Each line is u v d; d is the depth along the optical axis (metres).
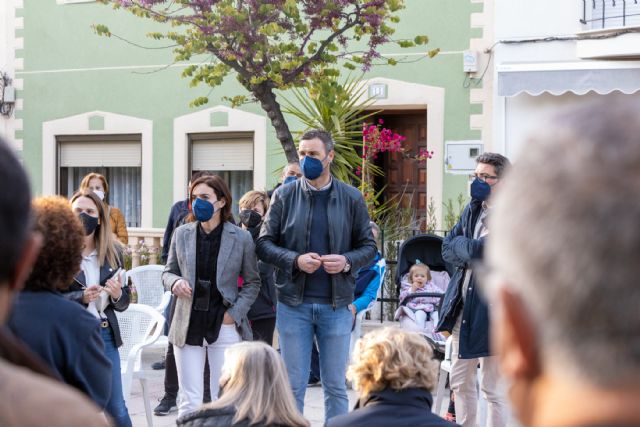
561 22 12.06
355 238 6.15
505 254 1.03
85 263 5.41
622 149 0.96
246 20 10.25
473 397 5.89
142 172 14.52
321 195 6.09
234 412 3.97
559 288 0.96
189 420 4.03
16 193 1.38
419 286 8.65
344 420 3.77
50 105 15.14
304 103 11.78
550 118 1.04
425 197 13.27
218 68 10.80
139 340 6.79
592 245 0.95
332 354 6.02
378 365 3.78
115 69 14.71
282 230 6.11
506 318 1.04
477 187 5.65
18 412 1.31
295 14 10.36
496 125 12.39
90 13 14.87
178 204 8.73
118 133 14.71
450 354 6.84
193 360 6.14
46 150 15.18
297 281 5.98
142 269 8.63
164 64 14.38
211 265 6.18
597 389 0.96
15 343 1.53
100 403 3.50
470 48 12.52
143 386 6.72
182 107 14.27
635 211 0.94
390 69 12.96
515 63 12.28
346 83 12.79
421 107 12.95
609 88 11.27
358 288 8.03
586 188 0.96
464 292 5.68
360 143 11.55
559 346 0.98
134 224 14.79
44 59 15.17
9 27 15.36
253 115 13.75
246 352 4.06
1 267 1.38
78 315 3.45
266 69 10.45
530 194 1.00
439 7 12.66
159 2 10.53
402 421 3.70
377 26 10.37
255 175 13.76
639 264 0.94
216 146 14.16
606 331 0.95
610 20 12.12
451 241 5.77
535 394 1.02
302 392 6.04
